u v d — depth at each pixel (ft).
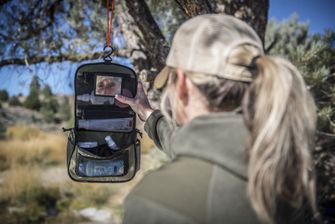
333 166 8.30
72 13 10.07
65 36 10.09
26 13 9.54
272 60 2.23
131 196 2.19
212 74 2.27
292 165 2.13
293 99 2.13
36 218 17.17
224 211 2.07
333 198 9.46
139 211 2.09
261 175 2.06
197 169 2.16
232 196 2.10
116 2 7.83
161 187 2.10
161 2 9.28
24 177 21.47
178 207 2.02
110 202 18.97
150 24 7.24
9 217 17.21
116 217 17.37
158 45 7.18
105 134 4.39
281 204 2.28
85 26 10.02
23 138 33.50
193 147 2.22
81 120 4.33
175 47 2.47
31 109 46.91
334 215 9.14
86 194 19.69
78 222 16.93
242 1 6.70
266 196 2.07
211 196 2.07
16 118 42.70
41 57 10.04
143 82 7.05
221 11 6.61
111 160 4.38
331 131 8.95
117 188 20.53
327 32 9.36
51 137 33.60
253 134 2.12
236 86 2.27
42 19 9.73
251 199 2.08
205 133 2.23
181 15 9.75
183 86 2.40
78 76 4.32
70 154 4.37
